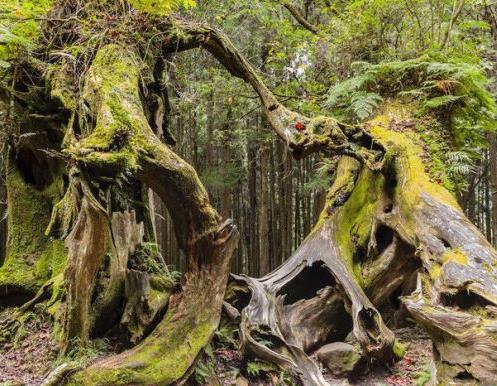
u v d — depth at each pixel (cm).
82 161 452
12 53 597
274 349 605
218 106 1255
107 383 435
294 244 1600
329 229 732
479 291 498
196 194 504
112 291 541
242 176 1622
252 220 1617
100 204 457
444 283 528
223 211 1522
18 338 537
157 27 655
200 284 526
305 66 934
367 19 847
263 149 1342
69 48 591
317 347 676
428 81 752
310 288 738
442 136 739
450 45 848
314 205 1372
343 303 691
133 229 589
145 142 484
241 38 1140
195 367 504
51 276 612
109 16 616
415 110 763
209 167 1487
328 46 921
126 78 546
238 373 564
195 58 1146
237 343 613
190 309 516
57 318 530
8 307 608
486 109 773
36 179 670
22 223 652
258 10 1029
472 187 1319
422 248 604
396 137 723
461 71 704
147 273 558
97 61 560
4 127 636
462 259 542
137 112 509
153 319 525
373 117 790
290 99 1020
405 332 786
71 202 502
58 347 502
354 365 605
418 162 691
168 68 770
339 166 802
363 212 729
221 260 531
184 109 1193
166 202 507
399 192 680
